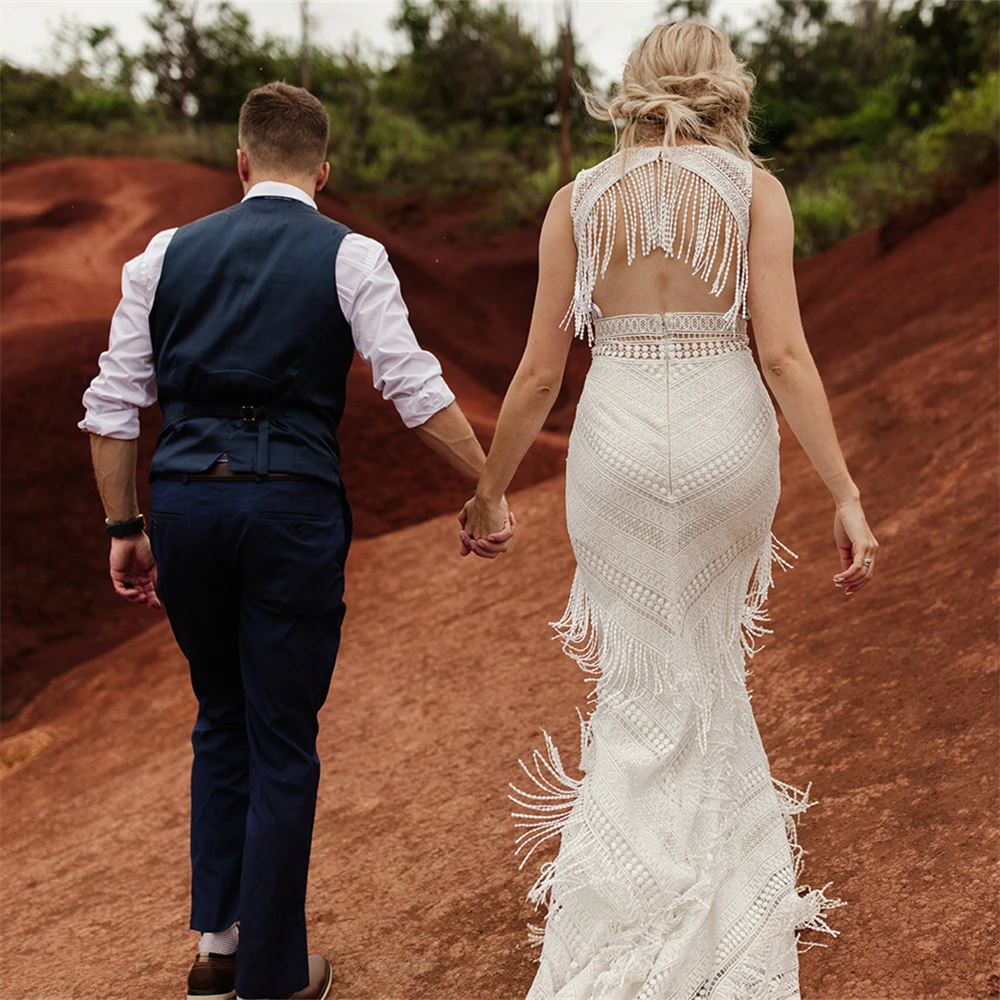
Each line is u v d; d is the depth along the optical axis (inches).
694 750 78.7
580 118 1119.0
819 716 112.4
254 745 86.2
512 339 668.1
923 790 93.0
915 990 72.1
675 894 75.0
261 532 83.1
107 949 109.5
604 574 80.5
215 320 85.5
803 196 670.5
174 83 1179.9
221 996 90.0
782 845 80.3
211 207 676.7
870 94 958.4
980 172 479.5
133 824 144.6
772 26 1270.9
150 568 98.9
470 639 176.7
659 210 76.7
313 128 92.0
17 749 201.5
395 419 367.2
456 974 90.1
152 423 353.1
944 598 128.0
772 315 75.2
